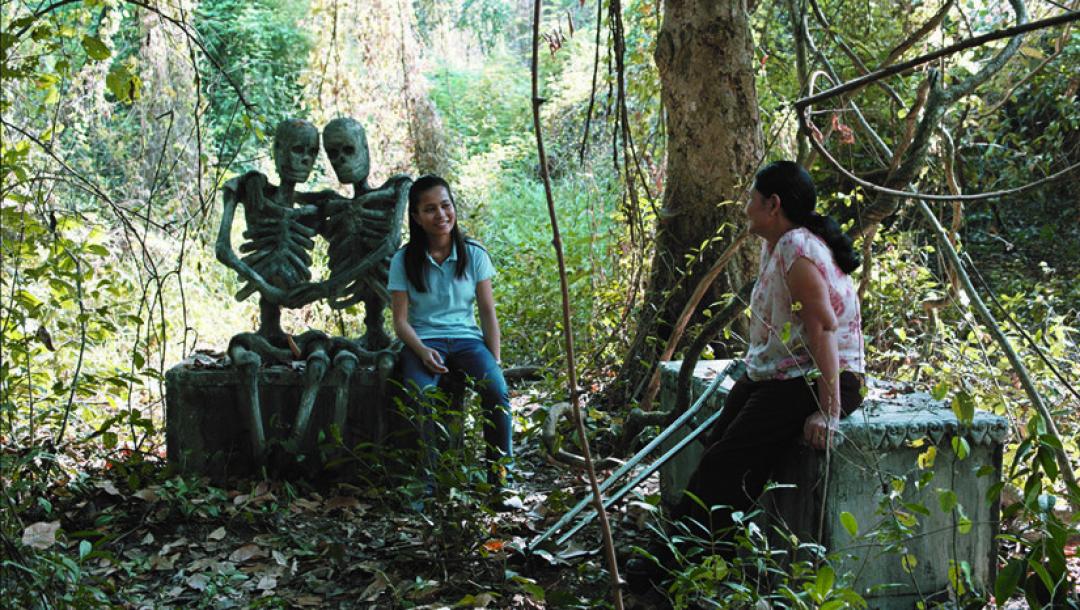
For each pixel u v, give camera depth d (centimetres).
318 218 497
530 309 741
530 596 361
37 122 663
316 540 411
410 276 458
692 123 593
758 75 718
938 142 605
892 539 311
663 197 641
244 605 358
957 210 548
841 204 806
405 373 455
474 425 448
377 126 930
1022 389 492
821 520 327
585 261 776
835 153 787
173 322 712
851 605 300
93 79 690
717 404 403
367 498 462
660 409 541
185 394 466
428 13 1241
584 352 669
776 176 343
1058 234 888
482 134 1630
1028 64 730
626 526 421
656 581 365
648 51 721
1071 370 516
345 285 480
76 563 332
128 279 650
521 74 1755
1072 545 392
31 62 385
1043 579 275
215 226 902
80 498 432
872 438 338
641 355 607
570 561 392
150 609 352
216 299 833
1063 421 482
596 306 687
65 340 570
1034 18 641
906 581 347
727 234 591
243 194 490
